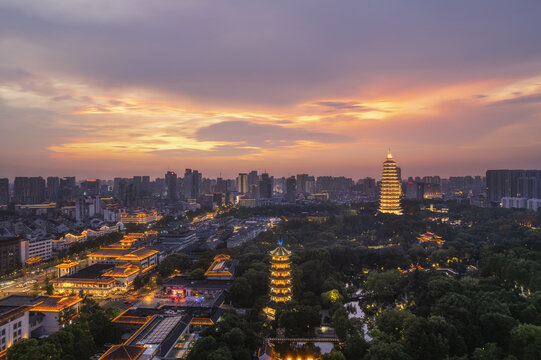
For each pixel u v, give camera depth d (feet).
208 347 529.86
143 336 566.36
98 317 622.13
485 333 583.58
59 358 505.25
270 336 646.74
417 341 535.60
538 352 494.18
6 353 508.12
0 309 620.49
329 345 600.80
